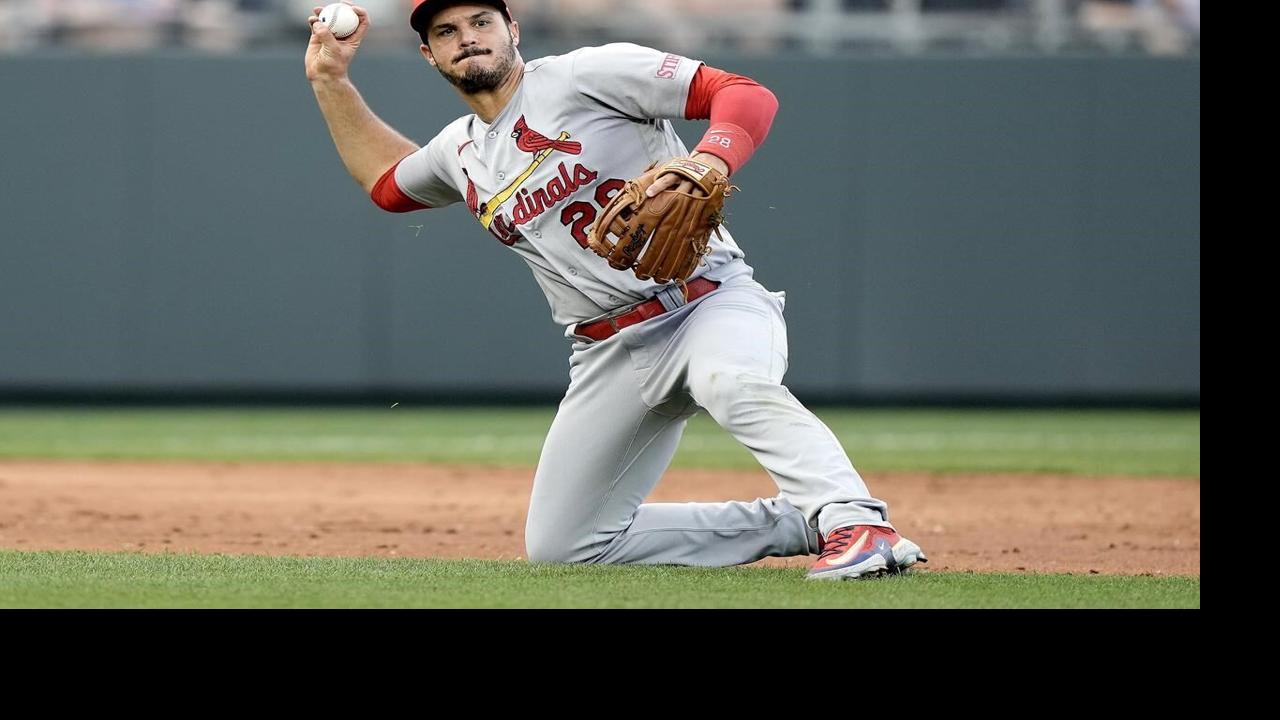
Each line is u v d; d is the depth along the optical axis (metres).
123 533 20.06
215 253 43.41
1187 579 14.24
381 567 14.63
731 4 45.25
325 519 22.38
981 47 43.88
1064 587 13.29
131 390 43.59
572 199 14.06
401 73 42.72
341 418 42.50
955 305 43.34
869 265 43.38
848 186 43.28
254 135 43.25
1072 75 42.84
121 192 43.28
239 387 43.59
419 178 15.49
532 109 13.97
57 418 42.22
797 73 43.22
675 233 13.12
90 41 45.03
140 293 43.41
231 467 30.59
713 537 15.40
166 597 12.41
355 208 43.31
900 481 28.39
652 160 14.21
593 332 14.77
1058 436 37.47
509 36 14.04
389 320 43.56
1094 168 42.94
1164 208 42.78
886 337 43.44
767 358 13.92
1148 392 43.09
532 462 31.86
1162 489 27.08
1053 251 43.09
